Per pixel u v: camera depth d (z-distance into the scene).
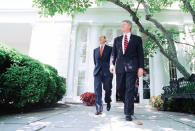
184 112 3.68
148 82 6.84
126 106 2.24
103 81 2.90
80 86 6.95
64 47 7.01
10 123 1.92
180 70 4.17
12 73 2.90
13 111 3.16
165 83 6.53
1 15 8.13
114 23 7.40
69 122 2.06
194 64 6.54
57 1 3.85
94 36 7.24
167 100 4.09
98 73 2.88
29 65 3.26
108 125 1.89
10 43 10.77
